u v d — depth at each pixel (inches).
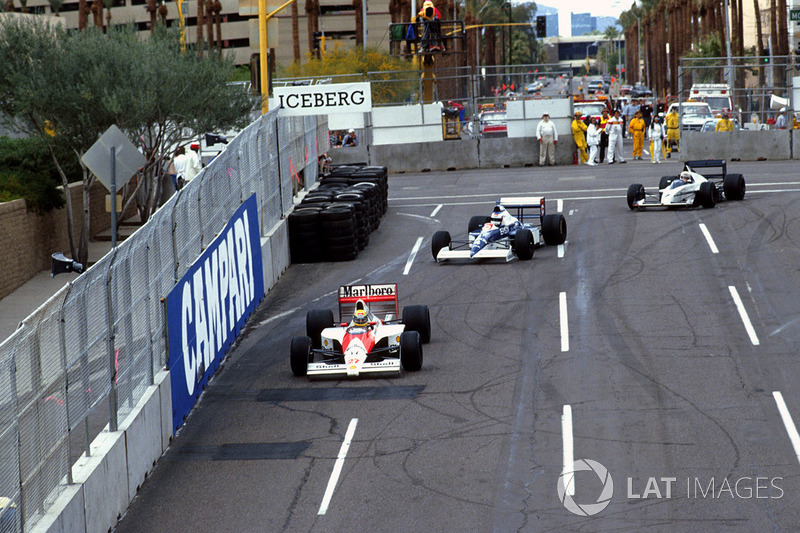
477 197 3828.7
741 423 1529.3
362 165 3892.7
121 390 1430.9
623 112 7598.4
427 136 4913.9
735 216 3024.1
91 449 1323.8
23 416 1080.2
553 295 2342.5
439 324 2186.3
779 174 3890.3
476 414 1633.9
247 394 1824.6
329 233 2861.7
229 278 2143.2
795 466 1362.0
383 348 1973.4
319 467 1462.8
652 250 2696.9
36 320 1129.4
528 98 4872.0
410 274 2650.1
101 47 2960.1
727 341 1939.0
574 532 1211.2
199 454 1560.0
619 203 3430.1
